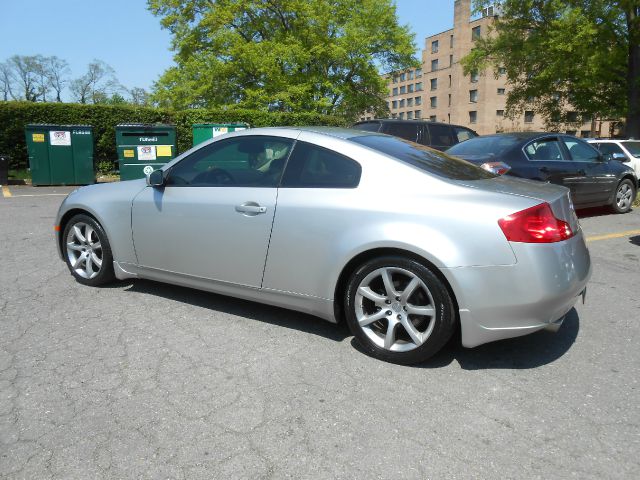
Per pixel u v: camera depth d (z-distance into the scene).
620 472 2.14
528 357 3.24
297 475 2.12
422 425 2.48
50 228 7.34
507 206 2.86
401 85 95.88
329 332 3.61
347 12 30.08
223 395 2.74
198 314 3.91
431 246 2.88
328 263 3.23
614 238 7.04
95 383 2.84
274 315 3.91
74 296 4.29
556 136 8.05
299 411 2.59
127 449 2.27
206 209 3.72
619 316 3.98
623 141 13.53
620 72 23.92
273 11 28.84
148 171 12.74
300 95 28.06
